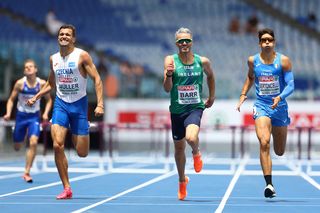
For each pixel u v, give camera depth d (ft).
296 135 271.28
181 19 324.80
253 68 91.40
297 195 103.14
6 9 324.80
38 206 81.82
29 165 128.06
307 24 319.27
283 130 91.81
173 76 86.28
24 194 100.63
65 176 92.79
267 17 321.93
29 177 127.13
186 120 86.12
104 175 151.02
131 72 293.84
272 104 90.17
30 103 95.25
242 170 171.32
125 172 161.79
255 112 90.27
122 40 317.01
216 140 279.49
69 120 91.61
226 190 112.57
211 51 311.47
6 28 320.50
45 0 329.11
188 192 108.06
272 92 90.07
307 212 76.59
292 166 197.16
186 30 86.07
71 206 82.02
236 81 292.20
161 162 212.84
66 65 90.02
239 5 325.83
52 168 173.58
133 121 283.38
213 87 90.22
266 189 86.43
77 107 90.99
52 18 324.80
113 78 291.99
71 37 90.07
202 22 323.37
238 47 313.53
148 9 328.90
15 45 309.42
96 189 112.16
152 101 282.77
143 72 295.89
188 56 86.69
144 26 322.55
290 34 315.78
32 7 326.85
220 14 324.60
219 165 194.90
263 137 88.02
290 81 89.25
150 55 309.63
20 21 323.16
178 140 88.99
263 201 91.66
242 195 102.47
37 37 317.22
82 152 92.94
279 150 95.14
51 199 92.12
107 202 88.02
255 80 91.56
